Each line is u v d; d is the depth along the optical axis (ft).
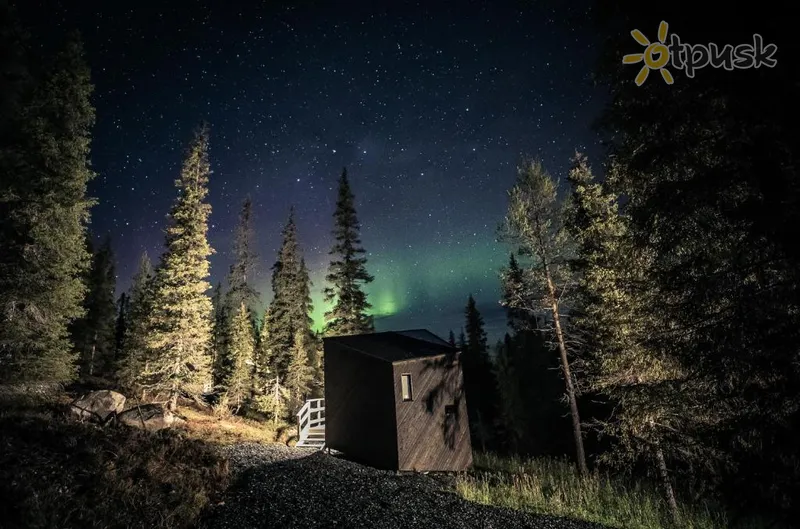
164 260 77.97
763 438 14.57
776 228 14.16
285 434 73.46
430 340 67.97
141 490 27.07
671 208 18.11
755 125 15.02
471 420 138.21
